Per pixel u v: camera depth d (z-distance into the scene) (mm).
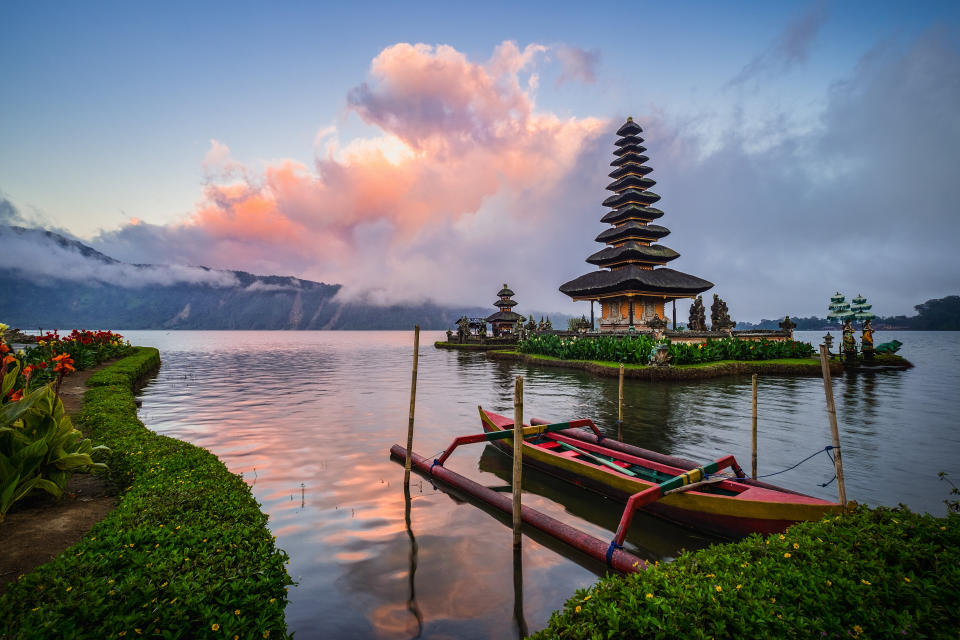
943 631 3561
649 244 59969
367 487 10367
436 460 11242
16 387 9078
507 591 6371
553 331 60938
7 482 6805
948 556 4586
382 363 48750
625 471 10289
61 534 6344
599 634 3650
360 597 6148
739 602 3939
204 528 5688
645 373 31094
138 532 5246
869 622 3684
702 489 8922
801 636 3533
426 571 6848
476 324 83125
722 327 51000
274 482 10602
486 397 23781
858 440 14531
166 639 3570
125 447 9625
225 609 4105
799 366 34125
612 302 56094
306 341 139625
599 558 7207
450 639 5316
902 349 82438
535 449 11703
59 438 7543
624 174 62938
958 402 21812
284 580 4875
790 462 12367
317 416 18484
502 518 8898
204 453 9539
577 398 23281
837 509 6738
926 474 11242
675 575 4562
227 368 41781
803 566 4680
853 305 49438
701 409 19938
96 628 3584
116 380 20219
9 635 3502
